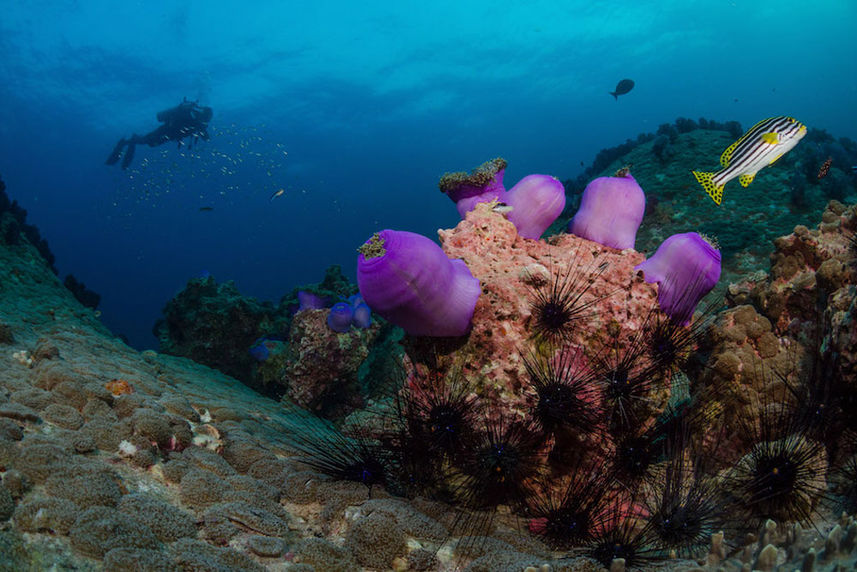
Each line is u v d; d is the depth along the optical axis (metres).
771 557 0.68
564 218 3.28
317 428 1.63
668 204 2.92
